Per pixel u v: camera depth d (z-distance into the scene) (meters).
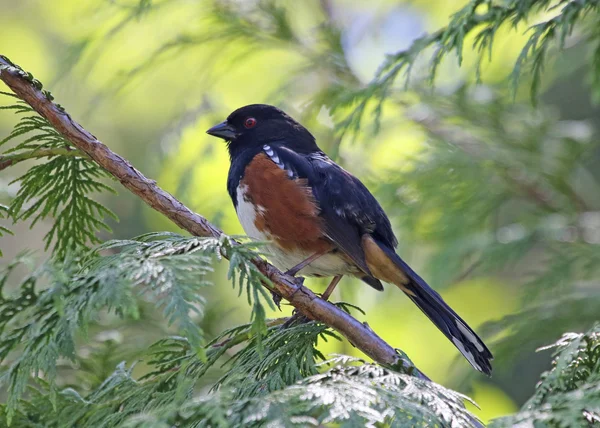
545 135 12.07
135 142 14.38
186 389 5.55
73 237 6.57
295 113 12.01
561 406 4.70
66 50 11.38
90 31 11.21
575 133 12.12
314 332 5.96
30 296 6.35
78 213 6.52
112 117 14.02
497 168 11.84
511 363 10.51
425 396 4.78
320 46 12.02
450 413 4.70
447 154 11.41
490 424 4.66
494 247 11.32
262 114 9.37
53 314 5.12
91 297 4.69
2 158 6.03
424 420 4.47
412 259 12.81
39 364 4.95
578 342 5.62
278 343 5.98
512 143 11.97
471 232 11.59
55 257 6.54
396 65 8.72
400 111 12.15
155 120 14.27
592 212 11.80
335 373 4.93
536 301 11.12
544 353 13.83
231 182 8.51
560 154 12.00
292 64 12.45
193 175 11.49
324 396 4.50
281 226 8.02
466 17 7.23
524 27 11.37
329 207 7.95
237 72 12.58
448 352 11.85
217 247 5.07
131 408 5.81
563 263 11.02
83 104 13.49
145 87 13.78
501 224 13.49
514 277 13.42
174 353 6.71
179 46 11.80
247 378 5.59
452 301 13.34
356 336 5.91
